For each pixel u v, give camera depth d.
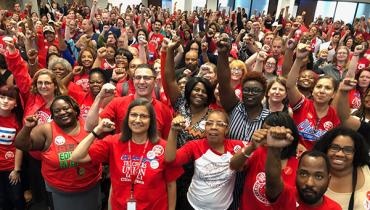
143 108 1.90
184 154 2.04
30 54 3.58
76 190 2.31
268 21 11.80
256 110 2.32
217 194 2.03
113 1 16.52
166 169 1.98
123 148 1.95
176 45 2.64
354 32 10.41
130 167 1.92
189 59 4.00
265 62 3.95
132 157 1.93
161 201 1.97
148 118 1.91
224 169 2.01
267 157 1.55
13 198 2.92
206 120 2.19
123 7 16.98
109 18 9.57
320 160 1.58
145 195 1.91
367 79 3.46
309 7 17.58
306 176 1.60
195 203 2.09
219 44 2.29
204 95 2.40
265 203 1.89
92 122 2.24
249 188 1.95
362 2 17.44
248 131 2.25
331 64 5.10
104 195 3.16
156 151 1.94
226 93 2.41
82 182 2.31
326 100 2.58
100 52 3.95
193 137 2.36
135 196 1.90
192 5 17.61
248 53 5.86
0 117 2.63
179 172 2.02
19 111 2.75
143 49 3.92
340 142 1.84
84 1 15.11
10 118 2.69
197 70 3.95
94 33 7.23
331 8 17.61
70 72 3.44
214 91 2.57
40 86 2.69
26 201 3.16
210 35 5.87
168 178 2.01
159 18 10.77
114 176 1.96
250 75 2.33
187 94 2.44
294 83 2.61
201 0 17.59
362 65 5.00
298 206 1.67
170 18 10.99
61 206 2.36
